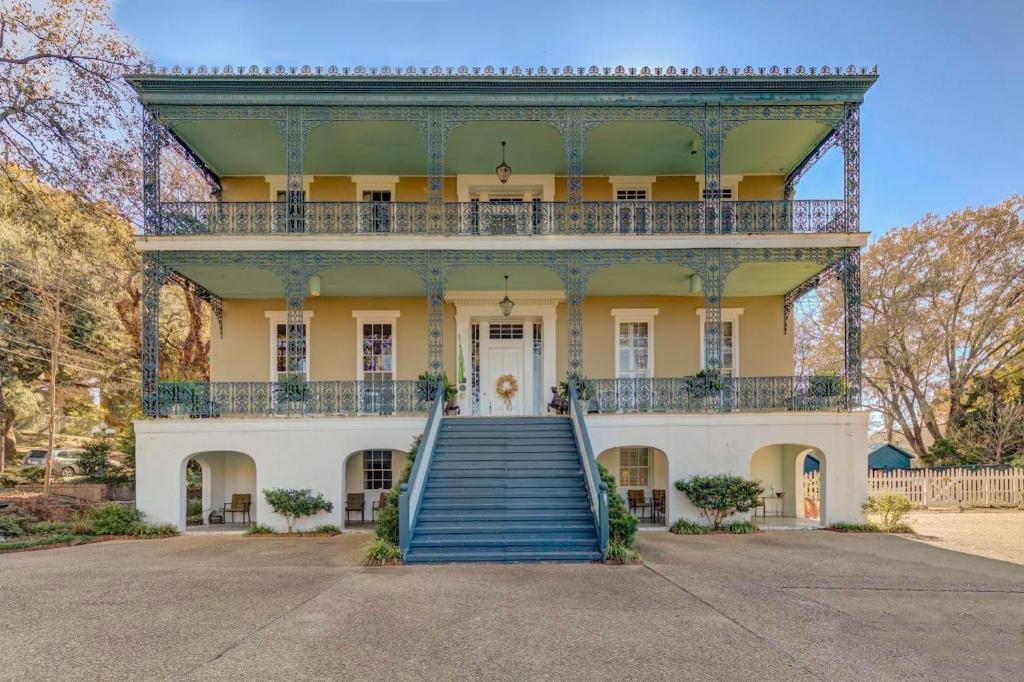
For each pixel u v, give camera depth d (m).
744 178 18.50
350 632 7.27
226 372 18.12
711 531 14.30
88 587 9.37
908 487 19.66
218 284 16.81
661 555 11.68
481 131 15.84
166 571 10.45
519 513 12.01
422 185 18.34
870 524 14.68
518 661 6.41
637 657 6.52
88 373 27.39
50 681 5.93
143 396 14.66
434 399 14.30
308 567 10.70
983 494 19.81
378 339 18.36
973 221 25.91
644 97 14.96
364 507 16.88
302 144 14.79
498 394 18.33
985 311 26.03
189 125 15.31
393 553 10.86
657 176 18.47
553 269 15.08
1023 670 6.26
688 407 15.15
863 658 6.54
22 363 25.91
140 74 14.26
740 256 15.14
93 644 6.91
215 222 15.32
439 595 8.80
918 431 27.84
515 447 13.89
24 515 15.94
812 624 7.61
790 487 17.42
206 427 14.53
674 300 18.53
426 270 15.02
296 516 14.35
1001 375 25.81
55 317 22.34
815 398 15.33
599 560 10.95
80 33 19.75
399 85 14.72
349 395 15.11
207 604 8.41
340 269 15.59
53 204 21.47
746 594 8.93
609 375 18.31
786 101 14.95
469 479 12.93
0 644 6.92
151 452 14.45
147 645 6.88
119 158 20.89
